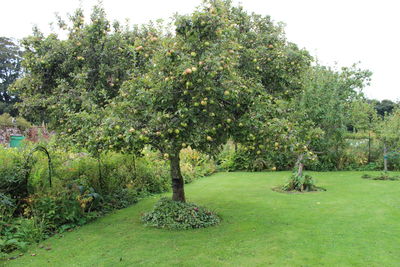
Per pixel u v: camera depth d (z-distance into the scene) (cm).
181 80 440
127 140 403
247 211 670
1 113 3478
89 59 640
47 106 647
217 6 463
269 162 1384
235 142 556
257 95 536
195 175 1202
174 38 475
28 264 408
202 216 579
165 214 585
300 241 476
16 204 556
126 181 873
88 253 443
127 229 555
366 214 628
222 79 455
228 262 402
